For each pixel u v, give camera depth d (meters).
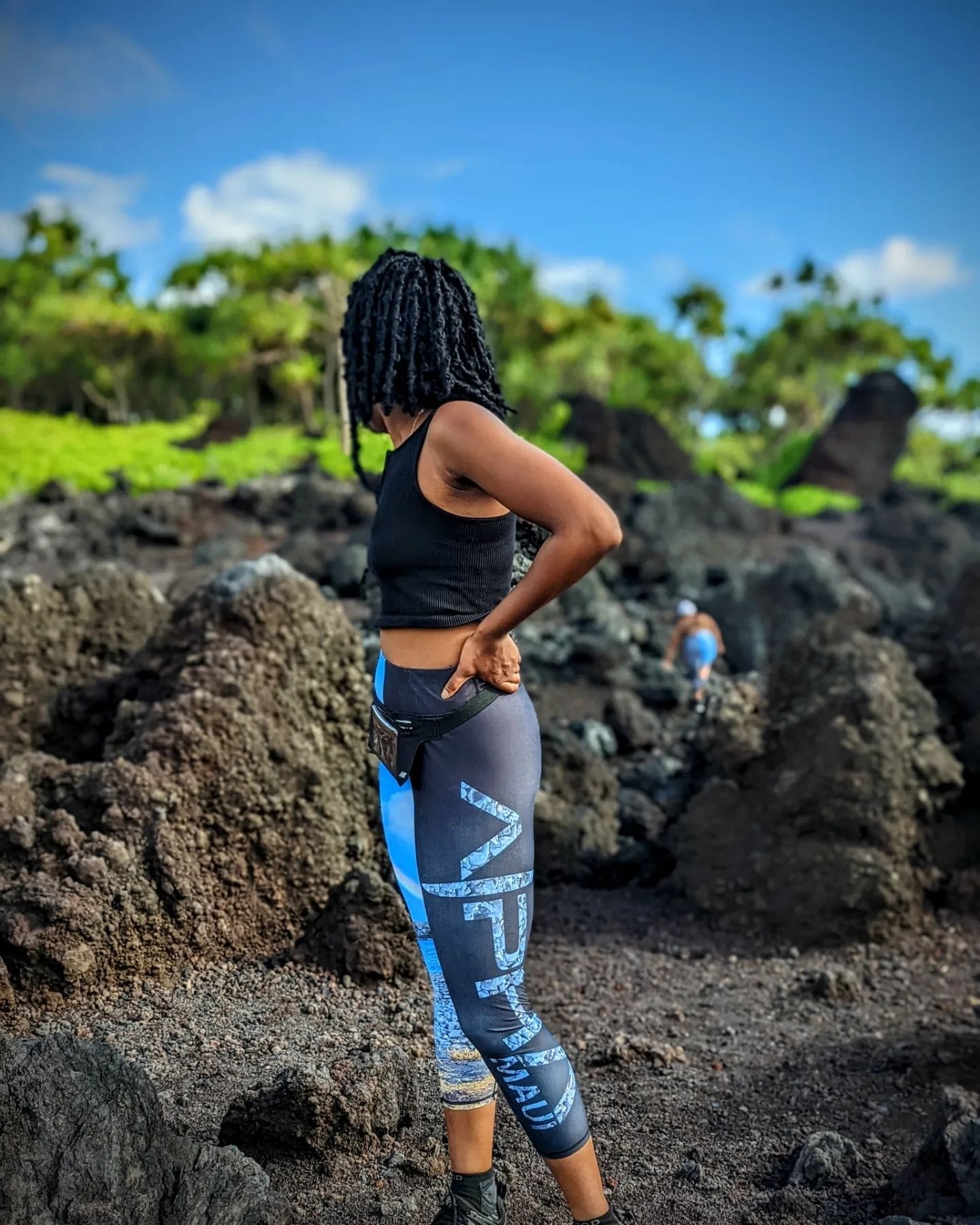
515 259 53.97
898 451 38.00
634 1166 2.80
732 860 5.23
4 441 24.75
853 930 4.90
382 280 2.05
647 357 70.62
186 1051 3.19
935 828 5.37
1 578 5.23
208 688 4.22
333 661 4.52
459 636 2.00
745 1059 3.61
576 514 1.80
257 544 17.62
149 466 22.92
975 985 4.48
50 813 3.83
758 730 5.48
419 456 1.95
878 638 5.81
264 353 51.09
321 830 4.14
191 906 3.79
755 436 79.50
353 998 3.67
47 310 52.84
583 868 5.69
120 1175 2.01
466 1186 2.20
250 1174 2.14
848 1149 2.76
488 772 1.98
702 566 17.47
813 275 75.69
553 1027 3.87
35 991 3.44
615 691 10.11
